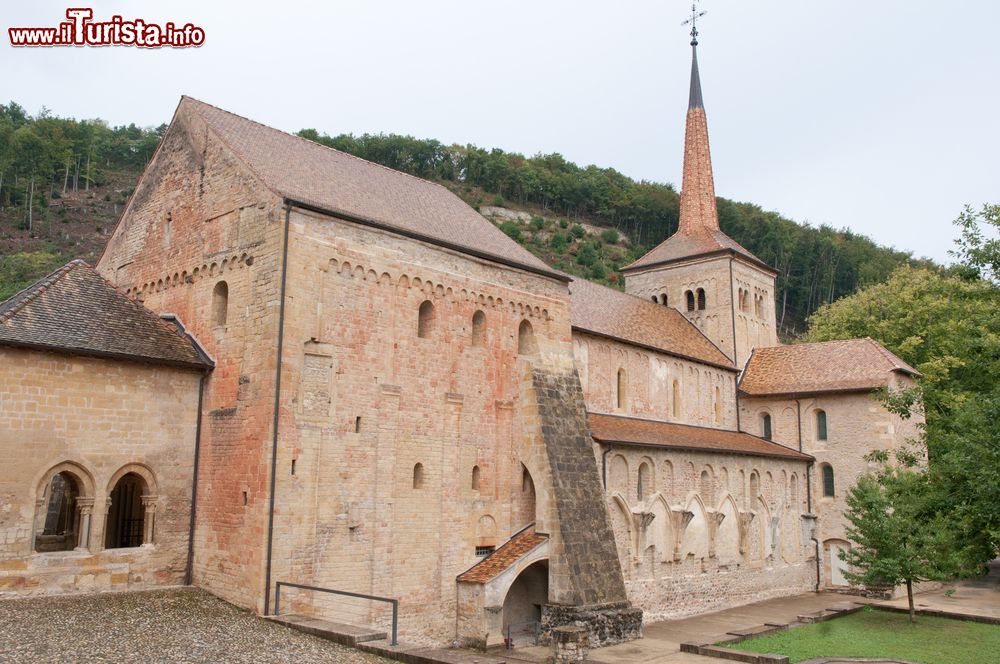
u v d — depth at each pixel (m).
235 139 29.56
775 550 45.44
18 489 23.00
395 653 20.58
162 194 31.45
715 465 41.78
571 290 45.62
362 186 32.28
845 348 52.41
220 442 26.42
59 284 26.62
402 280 28.98
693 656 27.53
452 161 177.38
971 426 23.95
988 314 30.91
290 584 23.70
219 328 27.48
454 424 30.12
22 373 23.41
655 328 48.44
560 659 24.88
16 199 131.75
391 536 27.36
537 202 173.88
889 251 144.25
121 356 25.31
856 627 34.38
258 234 26.47
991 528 23.08
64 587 23.67
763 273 60.19
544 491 31.25
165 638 19.61
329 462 25.89
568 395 34.09
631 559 34.97
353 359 27.03
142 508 27.73
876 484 38.03
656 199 168.50
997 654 28.30
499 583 29.02
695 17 63.78
